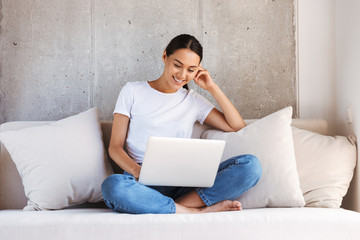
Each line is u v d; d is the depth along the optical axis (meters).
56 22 2.73
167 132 2.06
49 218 1.44
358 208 2.12
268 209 1.74
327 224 1.47
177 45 2.00
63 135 2.06
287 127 2.03
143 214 1.52
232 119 2.16
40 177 1.93
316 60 2.65
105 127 2.30
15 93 2.69
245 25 2.82
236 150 2.01
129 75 2.75
